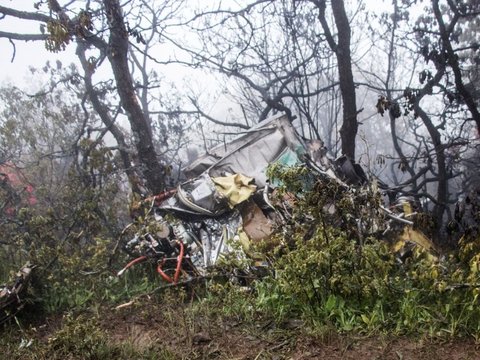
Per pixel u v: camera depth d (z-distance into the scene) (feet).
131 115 27.68
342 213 16.89
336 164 24.52
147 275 21.31
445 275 15.12
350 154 31.78
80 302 19.11
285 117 24.70
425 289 14.99
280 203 19.07
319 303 15.58
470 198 18.03
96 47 28.91
